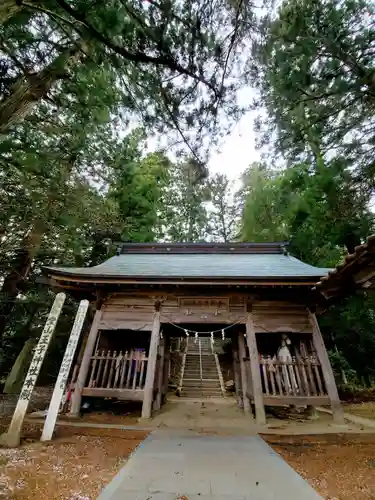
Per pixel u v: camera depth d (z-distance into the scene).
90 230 10.93
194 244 12.10
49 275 7.44
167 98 6.27
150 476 3.25
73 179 8.09
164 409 8.31
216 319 7.61
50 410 5.00
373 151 7.67
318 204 10.62
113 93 7.31
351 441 4.90
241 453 4.18
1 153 6.45
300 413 7.91
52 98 7.23
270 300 7.82
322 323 12.34
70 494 2.74
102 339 8.56
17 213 6.45
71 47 6.32
